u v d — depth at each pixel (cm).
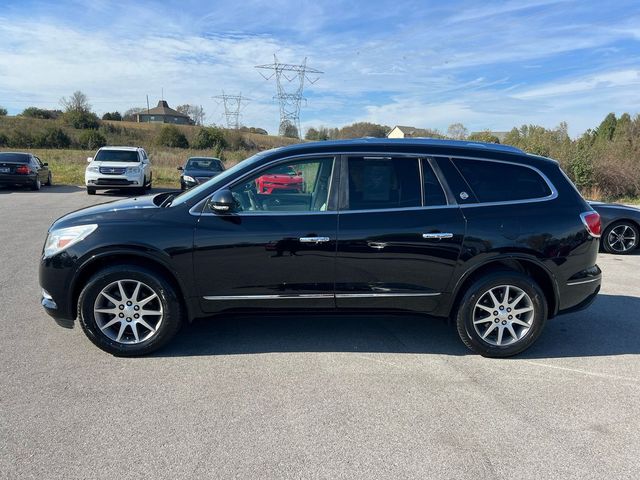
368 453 275
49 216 1166
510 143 2361
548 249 402
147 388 344
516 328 413
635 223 885
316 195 400
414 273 398
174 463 263
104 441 281
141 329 400
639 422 313
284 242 386
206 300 394
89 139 5562
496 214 401
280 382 357
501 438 293
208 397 333
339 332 461
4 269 653
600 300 582
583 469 265
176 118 11862
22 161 1866
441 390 351
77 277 384
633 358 414
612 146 2123
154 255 380
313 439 287
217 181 402
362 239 389
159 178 2564
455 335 460
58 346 412
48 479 248
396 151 407
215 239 383
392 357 407
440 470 262
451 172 406
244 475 254
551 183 416
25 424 296
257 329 464
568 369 391
